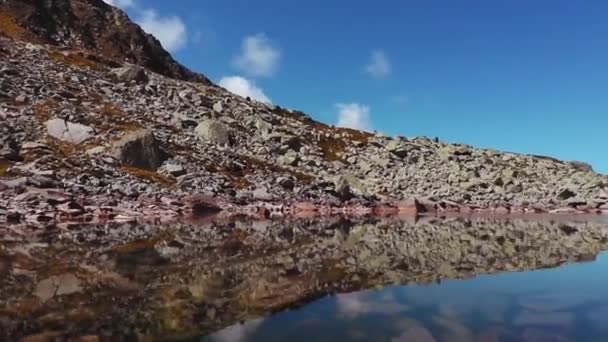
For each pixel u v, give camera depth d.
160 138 61.88
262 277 12.66
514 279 12.42
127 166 50.53
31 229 27.48
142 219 36.16
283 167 71.38
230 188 53.00
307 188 60.50
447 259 16.42
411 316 8.60
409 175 81.31
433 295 10.43
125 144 51.66
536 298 10.05
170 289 11.07
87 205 37.50
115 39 126.75
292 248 19.50
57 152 47.94
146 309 9.18
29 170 41.53
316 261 15.75
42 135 51.59
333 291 10.89
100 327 7.98
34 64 73.00
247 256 16.91
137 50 129.12
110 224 31.44
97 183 42.72
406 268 14.31
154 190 45.22
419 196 69.12
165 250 18.52
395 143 92.75
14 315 8.73
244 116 88.38
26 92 60.97
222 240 22.59
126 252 17.77
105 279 12.30
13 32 98.56
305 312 8.95
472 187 76.25
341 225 34.38
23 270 13.61
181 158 57.47
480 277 12.77
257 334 7.61
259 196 52.59
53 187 38.91
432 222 39.16
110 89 75.75
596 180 81.19
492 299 10.03
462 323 8.16
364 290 11.00
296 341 7.23
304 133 92.75
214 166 59.22
